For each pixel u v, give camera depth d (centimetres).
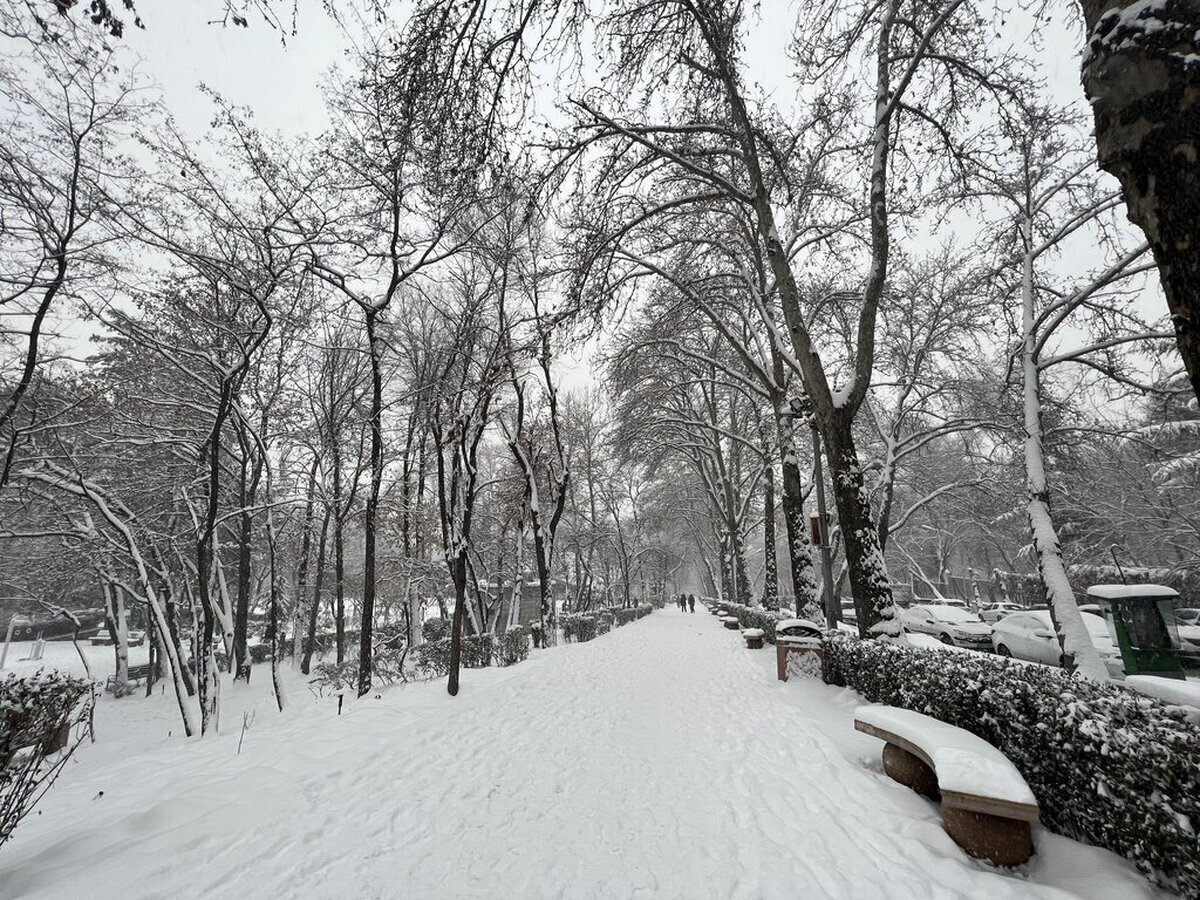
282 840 371
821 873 312
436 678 1112
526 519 2236
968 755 338
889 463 1730
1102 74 221
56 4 327
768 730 614
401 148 549
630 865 339
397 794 454
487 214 1060
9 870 328
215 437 983
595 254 973
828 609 1061
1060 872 292
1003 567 4375
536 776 497
